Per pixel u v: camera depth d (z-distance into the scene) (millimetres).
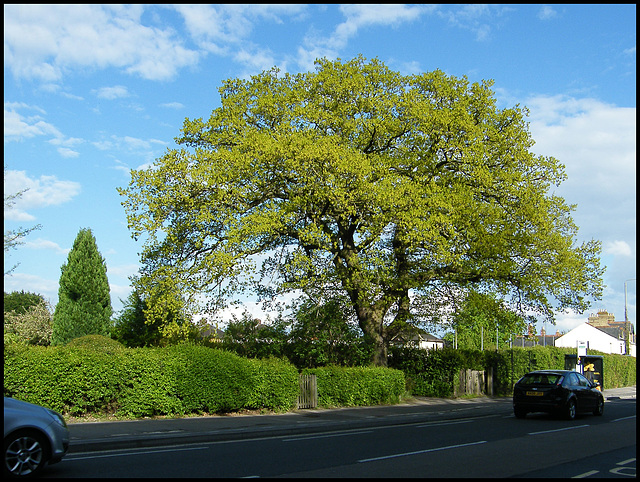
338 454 11383
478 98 26562
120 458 10758
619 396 39969
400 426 17641
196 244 21500
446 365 31266
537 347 42875
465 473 9414
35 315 38312
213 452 11602
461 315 27703
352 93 25156
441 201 22531
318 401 22172
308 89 26203
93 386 15820
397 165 25188
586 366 41094
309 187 22172
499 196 25578
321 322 26281
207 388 17922
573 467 10305
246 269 21438
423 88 26562
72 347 16203
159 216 21375
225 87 26891
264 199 23578
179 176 21141
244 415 18688
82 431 13516
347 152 22500
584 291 25703
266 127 25484
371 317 27172
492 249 23672
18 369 14758
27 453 8797
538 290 24766
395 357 31594
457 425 18016
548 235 24594
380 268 22359
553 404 20266
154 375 16906
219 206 21500
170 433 13680
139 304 27641
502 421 19594
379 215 21641
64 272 31328
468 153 24328
